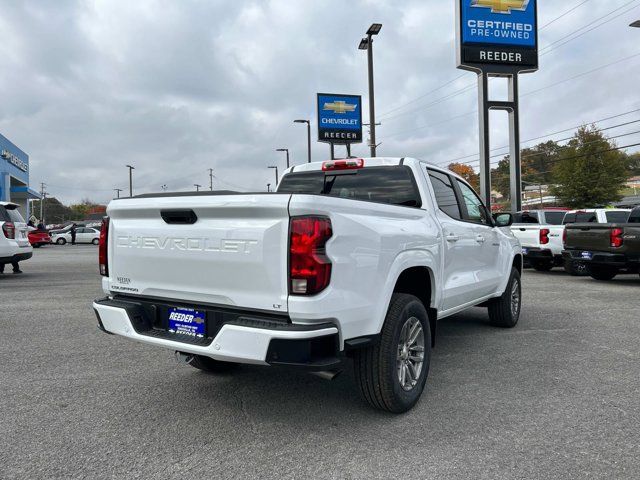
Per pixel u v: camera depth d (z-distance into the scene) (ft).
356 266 10.85
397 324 12.19
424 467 9.98
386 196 15.88
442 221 15.61
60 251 94.84
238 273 10.69
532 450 10.66
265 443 11.11
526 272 48.37
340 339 10.50
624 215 44.42
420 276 14.71
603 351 18.56
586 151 147.13
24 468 9.98
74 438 11.37
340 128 135.33
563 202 156.25
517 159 71.15
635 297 31.22
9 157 144.87
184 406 13.32
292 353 9.86
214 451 10.73
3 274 47.32
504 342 19.97
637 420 12.21
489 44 69.77
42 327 22.95
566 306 28.04
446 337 20.84
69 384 15.08
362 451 10.69
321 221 10.05
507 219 20.70
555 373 15.97
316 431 11.72
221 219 10.96
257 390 14.57
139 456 10.50
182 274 11.73
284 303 10.09
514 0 70.28
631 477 9.54
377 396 12.19
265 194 10.30
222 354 10.48
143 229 12.47
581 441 11.07
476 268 18.45
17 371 16.33
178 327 11.93
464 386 14.78
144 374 16.06
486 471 9.79
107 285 13.67
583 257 38.29
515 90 70.90
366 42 76.48
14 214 42.63
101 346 19.54
